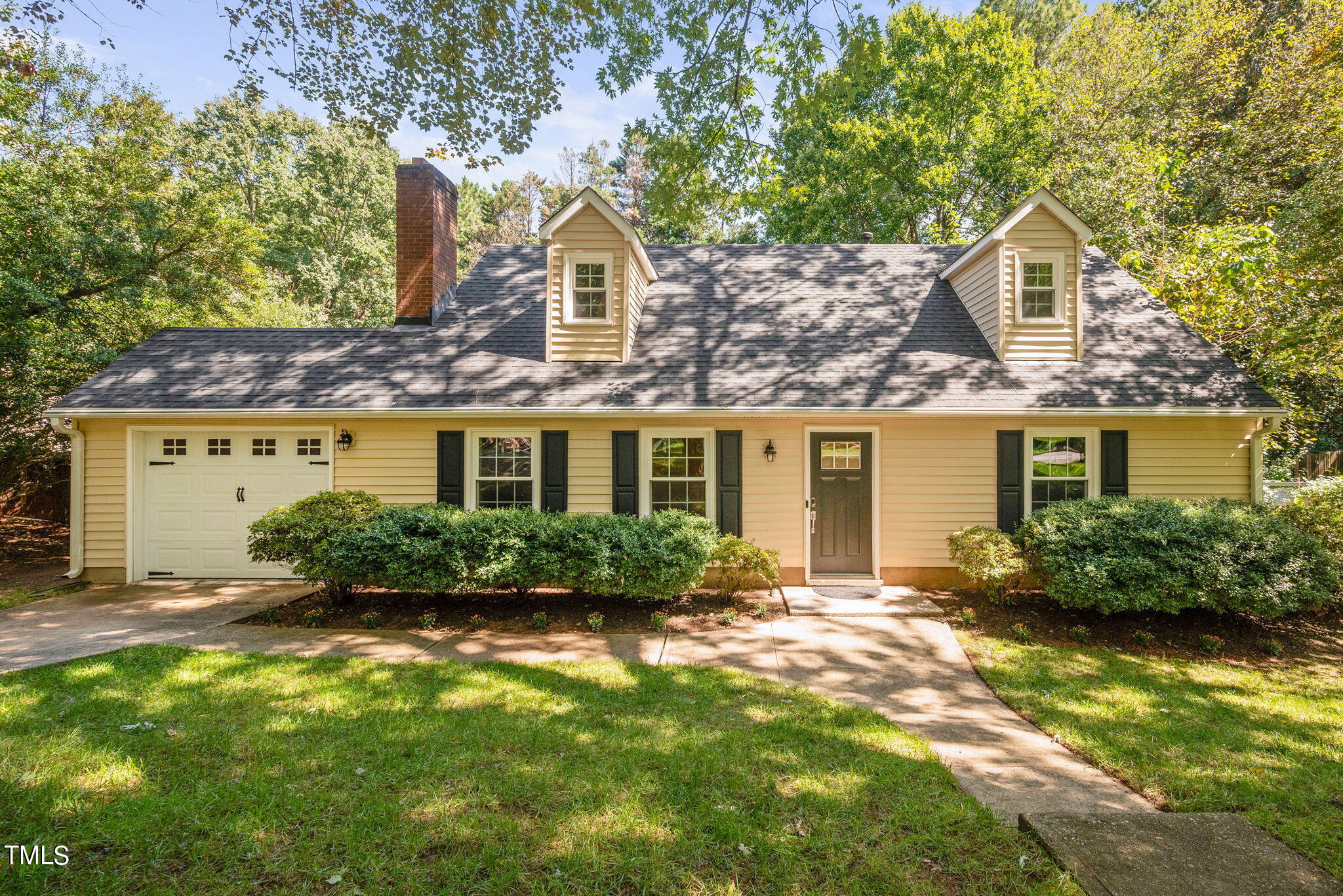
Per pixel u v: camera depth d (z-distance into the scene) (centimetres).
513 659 574
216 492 877
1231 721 456
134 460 861
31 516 1323
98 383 840
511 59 555
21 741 378
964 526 849
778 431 858
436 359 898
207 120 2923
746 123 614
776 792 337
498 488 869
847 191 1909
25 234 1055
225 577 877
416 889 259
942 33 1814
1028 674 548
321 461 871
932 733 434
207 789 329
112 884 258
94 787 330
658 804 323
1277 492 1006
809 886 263
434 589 697
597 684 507
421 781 342
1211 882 262
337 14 514
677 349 909
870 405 797
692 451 868
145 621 676
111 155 1179
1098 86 1700
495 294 1041
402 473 865
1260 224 1332
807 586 845
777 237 2134
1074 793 352
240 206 2917
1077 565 658
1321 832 308
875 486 853
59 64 1182
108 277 1144
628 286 895
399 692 476
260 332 953
